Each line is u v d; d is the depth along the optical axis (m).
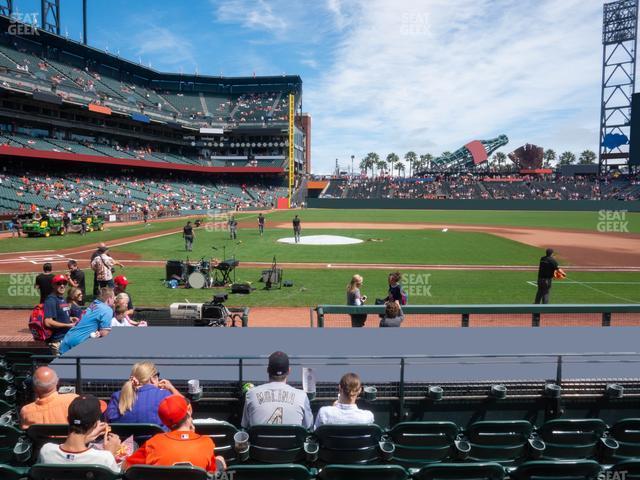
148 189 75.25
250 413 5.57
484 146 156.88
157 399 5.57
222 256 28.14
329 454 5.38
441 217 67.50
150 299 17.44
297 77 109.62
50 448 4.52
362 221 59.47
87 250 30.67
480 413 6.54
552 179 117.19
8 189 52.00
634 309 10.95
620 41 93.25
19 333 13.24
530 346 7.68
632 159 81.81
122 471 4.63
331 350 7.48
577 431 5.84
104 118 76.69
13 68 64.25
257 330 8.63
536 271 24.17
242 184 99.44
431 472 4.91
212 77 107.56
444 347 7.62
